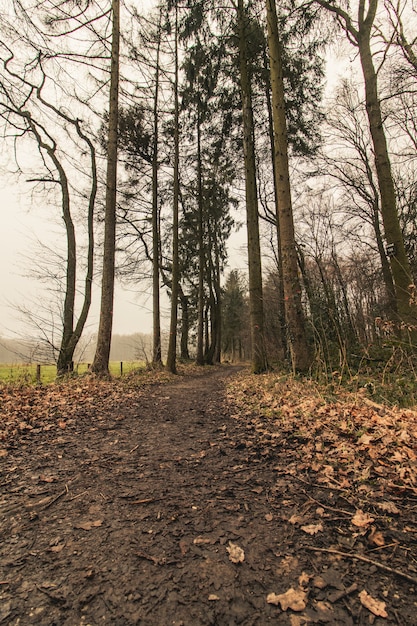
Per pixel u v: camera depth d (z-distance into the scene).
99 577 1.57
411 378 5.34
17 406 5.48
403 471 2.50
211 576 1.57
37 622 1.31
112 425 4.53
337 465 2.80
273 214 15.97
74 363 11.26
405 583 1.49
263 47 11.29
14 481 2.70
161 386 9.70
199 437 3.89
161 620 1.32
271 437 3.72
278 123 7.89
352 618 1.31
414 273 8.92
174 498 2.37
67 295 11.39
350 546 1.77
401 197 10.59
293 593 1.45
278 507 2.21
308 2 8.92
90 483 2.64
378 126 7.86
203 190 19.55
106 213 9.48
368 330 10.89
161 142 15.73
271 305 22.16
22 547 1.81
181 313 27.98
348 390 5.50
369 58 8.06
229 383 10.09
